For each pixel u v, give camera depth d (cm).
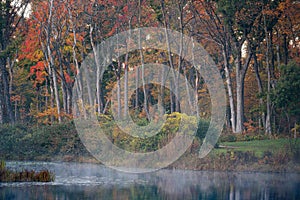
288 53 5525
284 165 3594
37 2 5531
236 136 4650
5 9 5491
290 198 2455
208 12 5188
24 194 2459
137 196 2472
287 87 4081
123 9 5519
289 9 4872
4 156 4578
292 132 4653
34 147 4638
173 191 2658
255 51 5169
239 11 4878
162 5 5309
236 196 2505
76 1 5384
